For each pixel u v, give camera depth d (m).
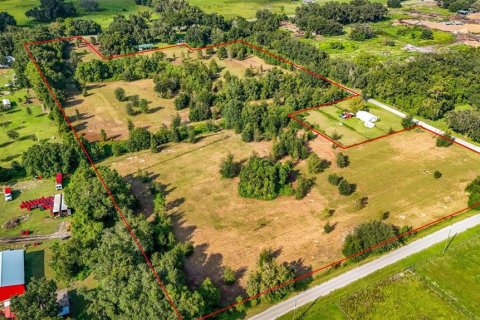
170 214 103.38
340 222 100.44
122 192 101.62
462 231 97.19
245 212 104.31
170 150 131.75
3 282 79.38
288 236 96.31
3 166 121.50
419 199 108.44
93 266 83.19
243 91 161.12
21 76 170.38
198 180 116.44
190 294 73.50
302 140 131.00
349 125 144.12
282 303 79.56
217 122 148.62
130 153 130.25
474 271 86.94
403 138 137.25
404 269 87.06
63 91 165.38
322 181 115.94
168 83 168.75
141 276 74.12
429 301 80.62
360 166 122.38
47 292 72.75
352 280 84.50
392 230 91.06
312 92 159.50
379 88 162.38
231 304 79.06
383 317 77.50
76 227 93.81
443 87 154.62
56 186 112.19
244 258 90.31
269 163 113.00
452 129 142.50
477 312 78.69
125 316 70.06
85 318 76.06
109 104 162.25
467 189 110.50
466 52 195.62
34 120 148.25
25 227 98.56
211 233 97.38
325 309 78.56
